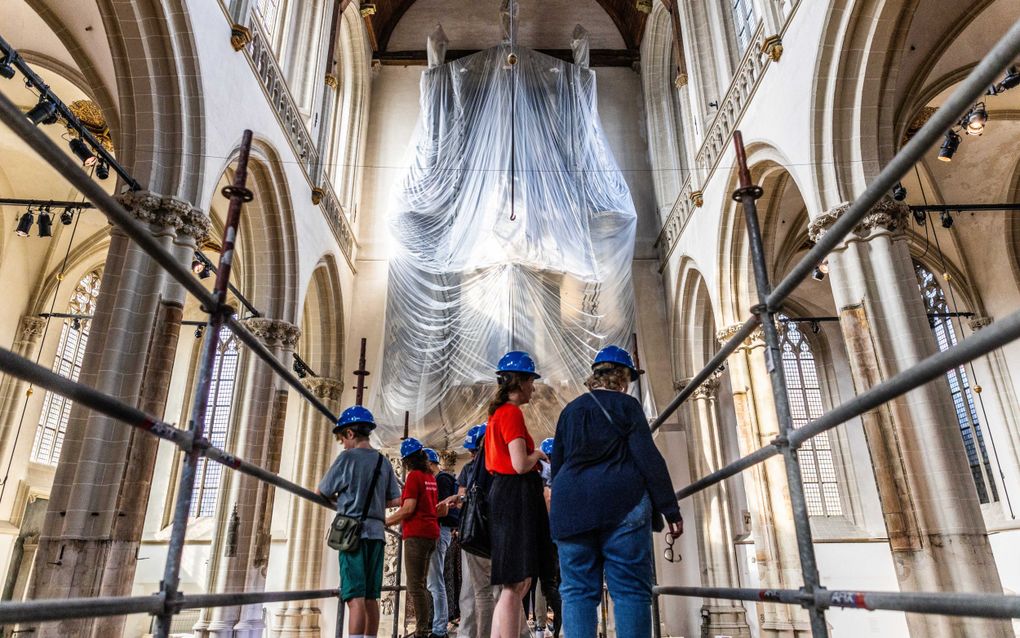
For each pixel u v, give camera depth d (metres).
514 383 4.89
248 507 13.39
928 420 8.87
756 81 13.14
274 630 16.88
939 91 13.54
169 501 20.53
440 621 8.29
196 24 10.44
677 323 19.81
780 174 14.42
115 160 10.55
